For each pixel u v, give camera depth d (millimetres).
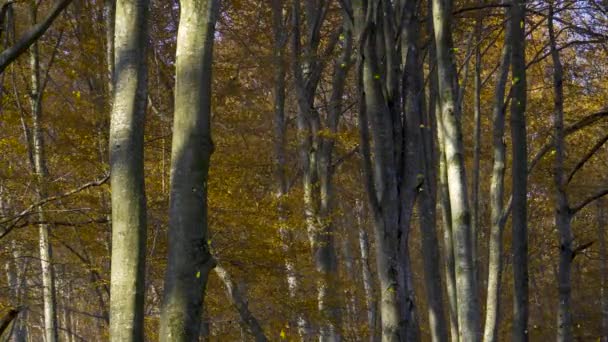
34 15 12688
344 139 15555
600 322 27062
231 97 16609
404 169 8250
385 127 8133
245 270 13141
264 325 14164
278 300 13734
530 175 19781
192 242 5973
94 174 12703
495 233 13672
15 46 7277
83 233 12805
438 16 9984
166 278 5984
